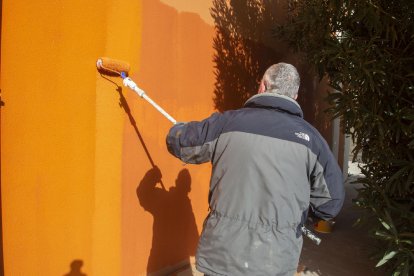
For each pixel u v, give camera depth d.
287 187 1.59
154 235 2.62
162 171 2.65
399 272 2.52
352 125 2.92
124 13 2.21
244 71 3.71
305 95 5.33
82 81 1.98
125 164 2.32
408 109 2.52
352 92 2.77
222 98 3.34
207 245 1.62
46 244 1.86
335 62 2.90
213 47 3.18
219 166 1.68
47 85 1.81
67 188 1.94
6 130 1.65
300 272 3.20
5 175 1.65
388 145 2.79
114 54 2.16
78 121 1.98
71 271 2.00
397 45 2.73
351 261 3.46
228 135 1.67
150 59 2.44
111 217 2.24
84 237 2.07
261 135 1.62
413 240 2.51
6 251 1.68
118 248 2.32
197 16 2.92
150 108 2.48
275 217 1.57
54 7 1.81
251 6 3.82
